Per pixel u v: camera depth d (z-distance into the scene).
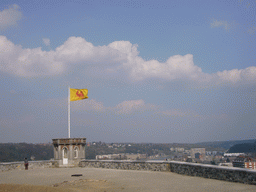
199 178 18.83
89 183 18.55
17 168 29.80
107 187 17.17
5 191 16.50
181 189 15.36
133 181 19.05
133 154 133.25
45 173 25.58
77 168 30.58
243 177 15.61
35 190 16.48
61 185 18.61
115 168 28.67
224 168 17.03
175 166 22.92
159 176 21.03
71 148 32.19
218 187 15.12
